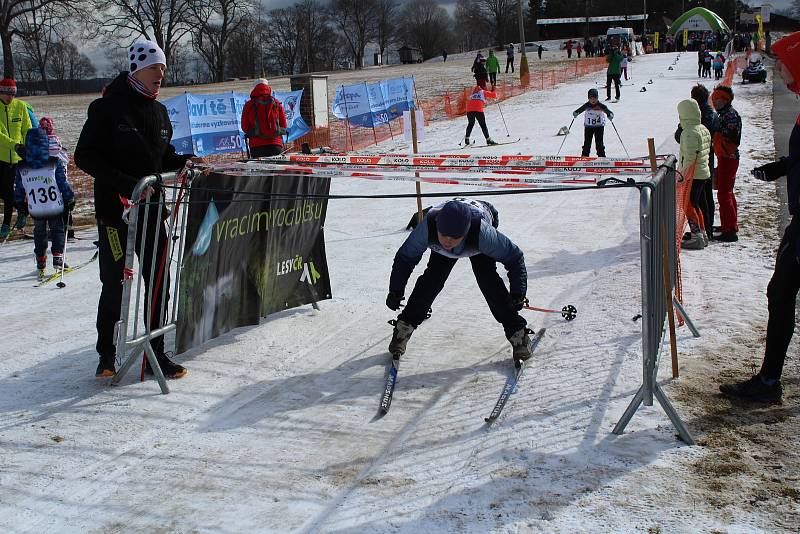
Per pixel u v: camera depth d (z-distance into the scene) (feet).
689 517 9.09
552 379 13.67
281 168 14.52
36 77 255.70
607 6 309.22
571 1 314.76
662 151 44.70
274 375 14.67
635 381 13.21
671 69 125.08
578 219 28.60
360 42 318.45
